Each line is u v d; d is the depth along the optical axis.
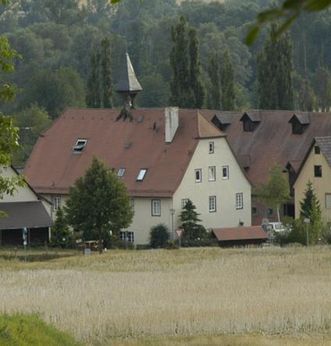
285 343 87.19
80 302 113.12
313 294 121.00
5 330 67.00
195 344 86.94
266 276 147.88
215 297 118.69
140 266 169.25
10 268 171.62
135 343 87.12
